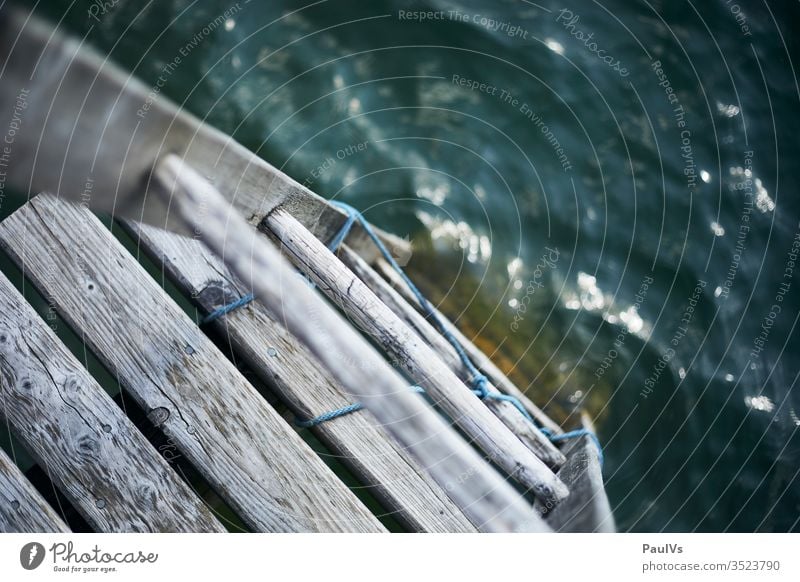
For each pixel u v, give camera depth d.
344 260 3.91
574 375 5.04
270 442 2.91
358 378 3.12
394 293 3.87
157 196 3.06
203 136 3.04
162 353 2.96
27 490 2.78
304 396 3.06
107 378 4.10
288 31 5.79
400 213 5.40
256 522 2.84
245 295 3.15
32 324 2.91
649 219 5.55
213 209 3.15
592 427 4.89
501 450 3.24
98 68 2.73
